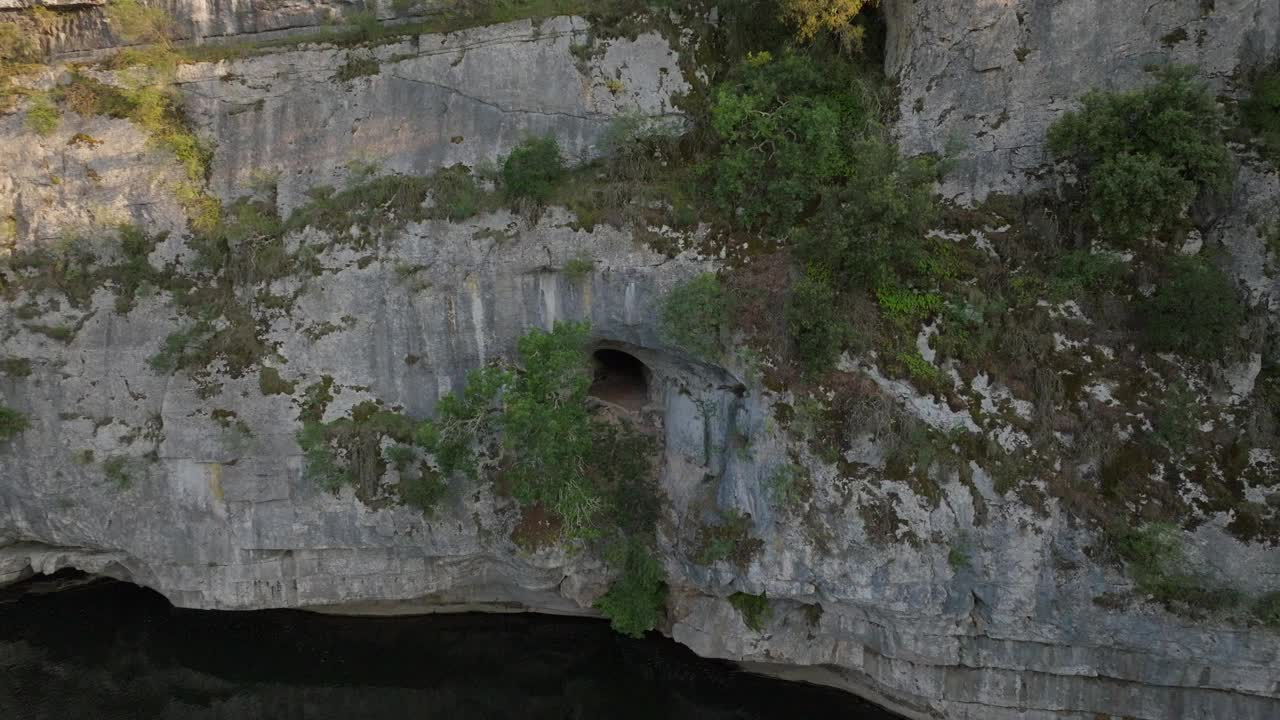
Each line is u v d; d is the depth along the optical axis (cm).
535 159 2169
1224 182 1720
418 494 2142
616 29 2331
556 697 2327
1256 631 1650
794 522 1925
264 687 2362
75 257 2317
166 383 2236
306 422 2197
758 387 1980
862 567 1869
